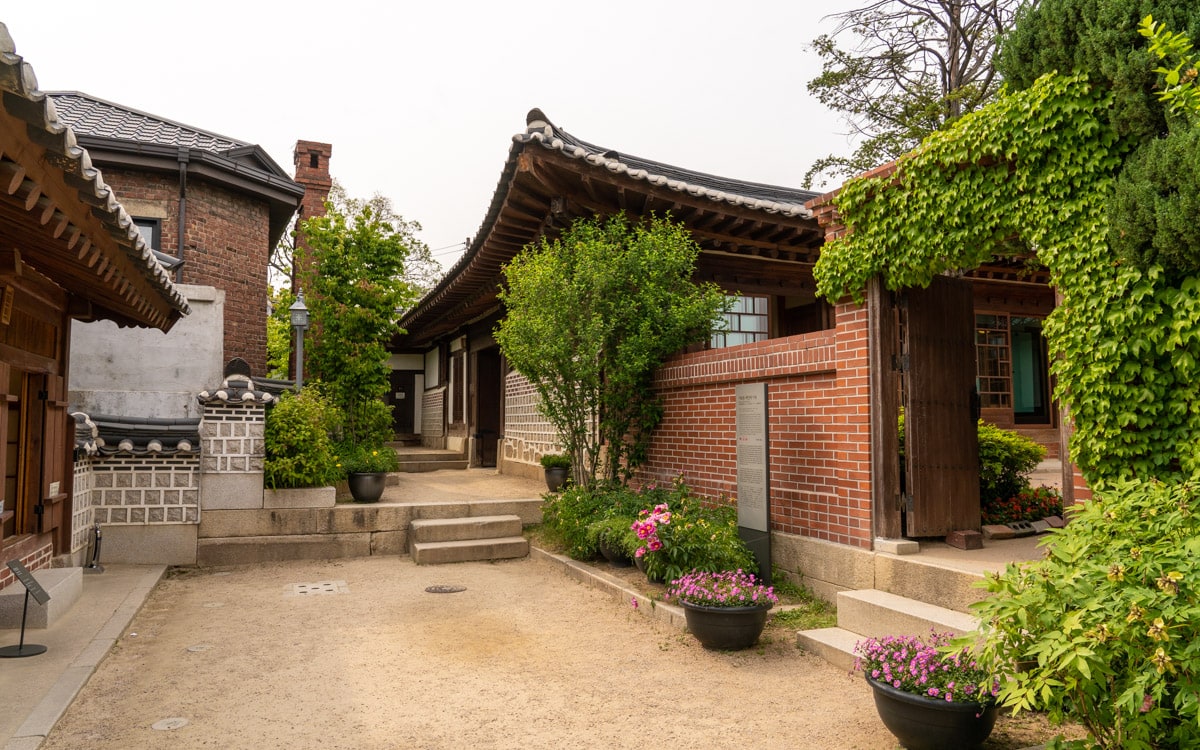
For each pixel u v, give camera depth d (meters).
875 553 5.63
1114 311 4.17
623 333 8.57
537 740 3.87
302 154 17.80
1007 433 7.66
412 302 13.84
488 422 15.68
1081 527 3.46
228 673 4.91
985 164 4.97
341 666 5.06
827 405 6.27
